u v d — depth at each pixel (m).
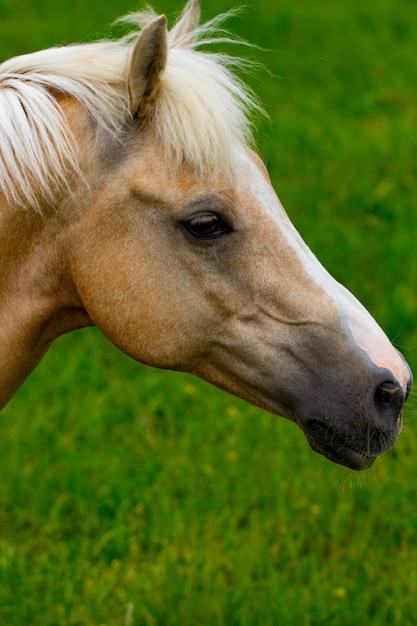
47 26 18.92
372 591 7.05
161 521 7.66
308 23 20.23
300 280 4.68
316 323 4.66
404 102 16.38
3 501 7.96
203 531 7.64
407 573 7.18
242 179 4.66
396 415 4.71
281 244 4.68
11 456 8.38
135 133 4.64
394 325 9.98
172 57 4.72
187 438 8.65
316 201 12.71
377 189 12.99
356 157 14.05
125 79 4.69
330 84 17.17
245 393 4.95
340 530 7.60
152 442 8.68
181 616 6.77
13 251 4.82
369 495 7.89
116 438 8.81
